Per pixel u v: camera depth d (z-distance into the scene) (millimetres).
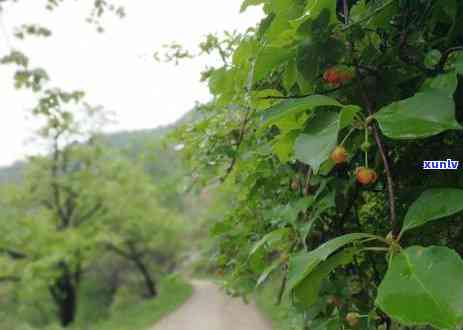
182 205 22156
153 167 18531
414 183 1179
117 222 18500
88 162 16891
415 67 1066
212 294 20641
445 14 1054
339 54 1016
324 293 1281
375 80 1060
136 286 27219
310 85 1083
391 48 1068
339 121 873
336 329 1237
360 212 1401
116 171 17688
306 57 1010
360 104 1060
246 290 1870
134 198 18172
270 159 1687
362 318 1165
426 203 868
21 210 16531
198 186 2506
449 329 669
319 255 841
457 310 685
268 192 1730
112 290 26922
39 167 16375
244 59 1253
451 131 1127
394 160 1187
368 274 1296
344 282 1272
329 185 1293
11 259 15406
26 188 16406
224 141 2072
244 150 1998
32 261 14594
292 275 858
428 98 839
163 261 26422
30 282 14258
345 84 1056
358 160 1261
